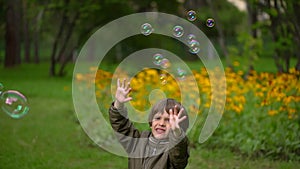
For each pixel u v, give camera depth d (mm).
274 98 6812
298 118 6664
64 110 10633
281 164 5688
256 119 6699
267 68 17547
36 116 9875
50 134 7879
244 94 7535
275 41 9383
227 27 28094
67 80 18531
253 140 6219
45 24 21828
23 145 7020
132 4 19891
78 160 6176
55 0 17891
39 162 5969
